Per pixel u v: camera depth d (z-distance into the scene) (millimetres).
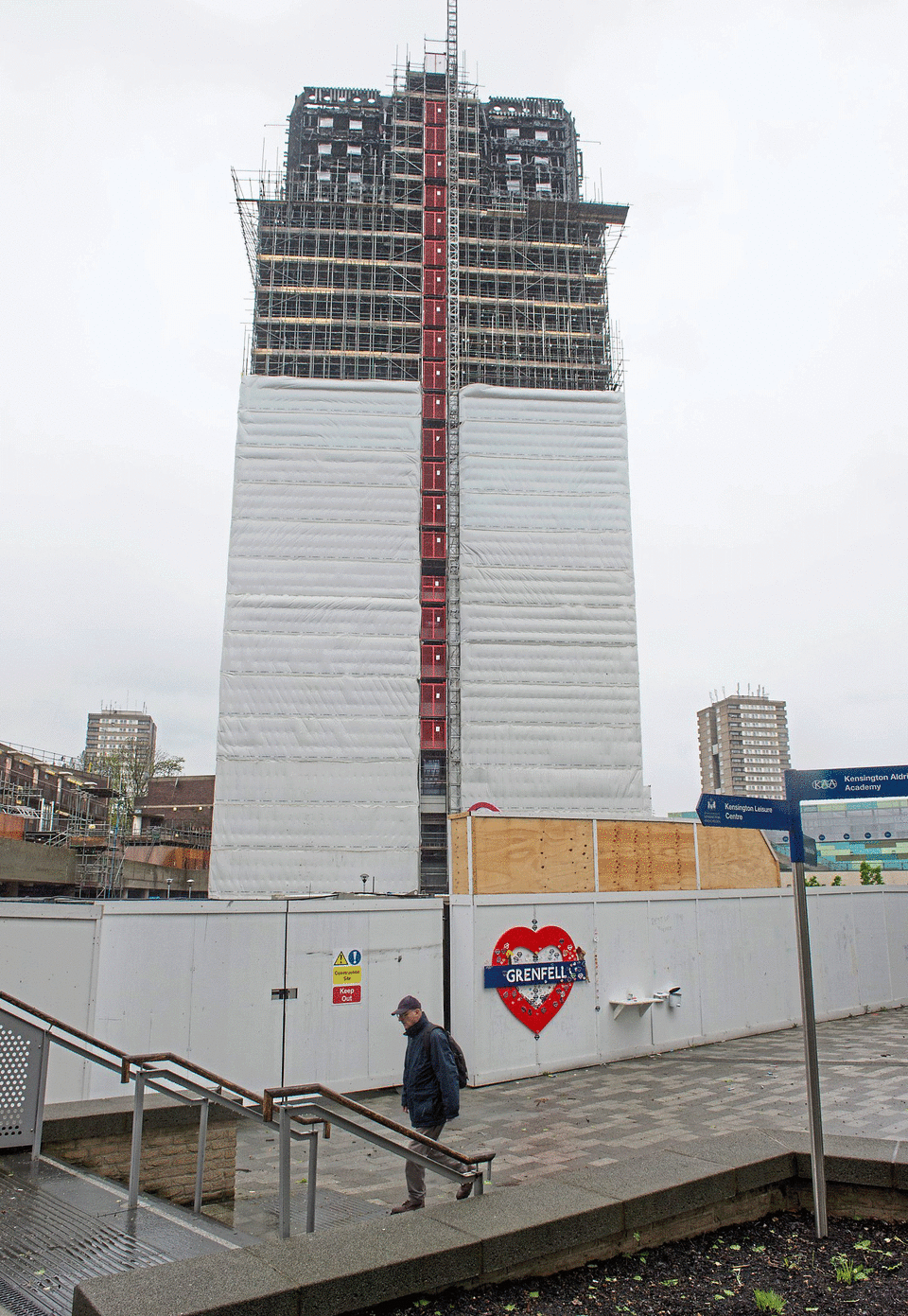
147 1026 12023
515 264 58750
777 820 6574
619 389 56406
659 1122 11352
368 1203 8391
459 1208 5676
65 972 11367
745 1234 6199
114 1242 5930
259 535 47781
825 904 21000
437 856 47969
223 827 44281
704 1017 17609
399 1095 13891
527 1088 13867
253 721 45531
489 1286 5230
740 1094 12789
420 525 50719
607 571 49125
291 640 46656
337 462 49000
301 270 56375
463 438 50188
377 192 59969
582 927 16047
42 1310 4832
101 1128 7797
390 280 56781
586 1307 5074
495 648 47875
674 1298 5227
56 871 39125
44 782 60750
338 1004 13812
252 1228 7574
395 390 50000
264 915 13320
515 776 46594
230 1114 8461
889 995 22156
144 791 73812
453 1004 14930
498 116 66562
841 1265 5645
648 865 17391
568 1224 5535
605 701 47781
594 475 50156
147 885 48375
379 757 45625
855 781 6270
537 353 57188
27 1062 7562
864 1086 13008
